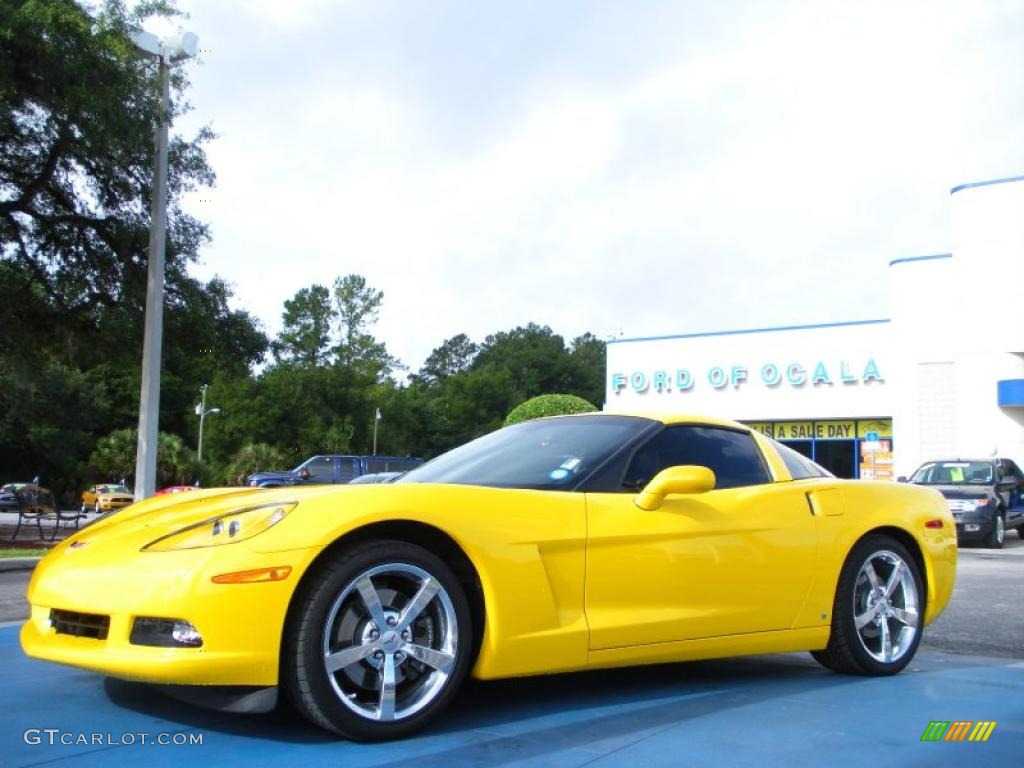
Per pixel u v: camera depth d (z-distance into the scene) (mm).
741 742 3180
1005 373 22625
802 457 4750
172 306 16844
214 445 60344
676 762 2936
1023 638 5930
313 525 3041
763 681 4270
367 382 69375
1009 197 22719
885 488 4742
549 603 3436
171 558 3053
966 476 16812
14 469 50750
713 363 29297
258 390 61594
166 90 15062
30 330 16453
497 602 3312
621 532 3658
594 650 3527
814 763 2945
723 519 3979
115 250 16219
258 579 2930
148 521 3594
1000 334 22656
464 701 3715
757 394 28547
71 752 2955
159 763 2852
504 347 119812
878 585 4523
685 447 4176
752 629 4008
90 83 13117
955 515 15719
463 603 3275
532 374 106125
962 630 6234
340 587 3037
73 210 15875
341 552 3096
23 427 49094
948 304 23766
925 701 3852
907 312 24375
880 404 26594
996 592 8430
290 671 2982
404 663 3209
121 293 16531
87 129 13352
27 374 18266
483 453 4281
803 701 3820
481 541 3320
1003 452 22609
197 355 17766
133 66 13945
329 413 64875
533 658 3383
